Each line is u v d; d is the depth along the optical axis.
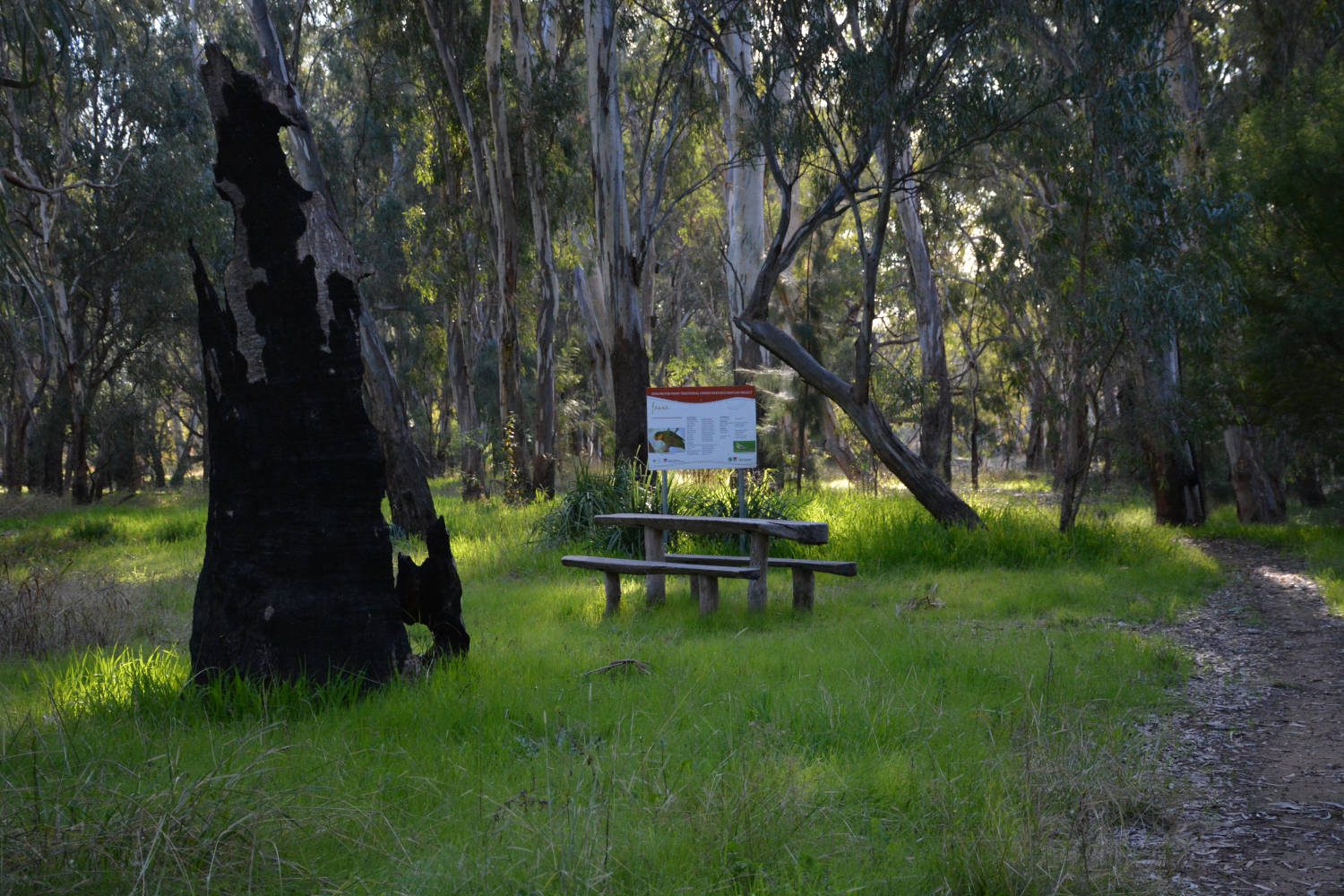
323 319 6.18
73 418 34.97
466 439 26.72
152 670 7.04
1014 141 16.33
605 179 18.53
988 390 41.53
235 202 6.16
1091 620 9.50
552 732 5.41
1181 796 4.71
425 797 4.34
